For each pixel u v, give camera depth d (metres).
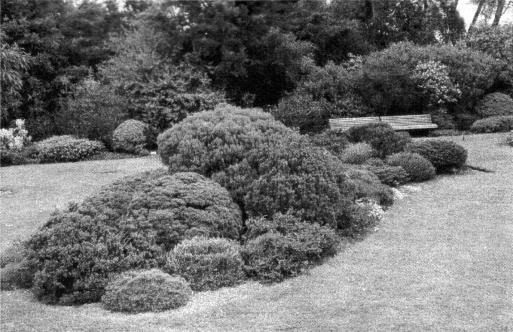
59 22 26.44
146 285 6.43
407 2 27.31
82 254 6.82
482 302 6.16
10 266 7.77
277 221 7.97
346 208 8.91
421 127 19.39
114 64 23.50
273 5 24.59
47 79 23.86
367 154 13.26
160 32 23.19
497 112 20.88
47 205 12.27
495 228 8.94
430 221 9.48
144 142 19.08
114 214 7.66
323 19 27.02
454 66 21.20
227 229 7.89
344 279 7.00
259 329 5.66
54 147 17.84
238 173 8.80
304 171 8.51
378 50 26.72
